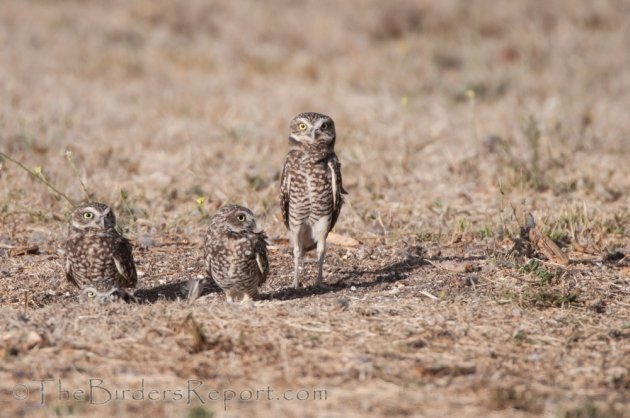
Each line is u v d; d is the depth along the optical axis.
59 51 33.81
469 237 17.77
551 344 12.30
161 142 24.53
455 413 10.41
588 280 14.88
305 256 16.98
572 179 21.50
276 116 27.44
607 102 29.19
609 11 39.00
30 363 11.41
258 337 12.19
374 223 18.78
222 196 20.39
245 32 37.78
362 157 23.03
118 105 28.45
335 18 39.19
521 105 28.89
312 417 10.26
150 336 12.16
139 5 40.00
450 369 11.47
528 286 14.46
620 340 12.48
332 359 11.68
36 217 18.67
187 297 14.12
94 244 14.02
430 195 20.97
